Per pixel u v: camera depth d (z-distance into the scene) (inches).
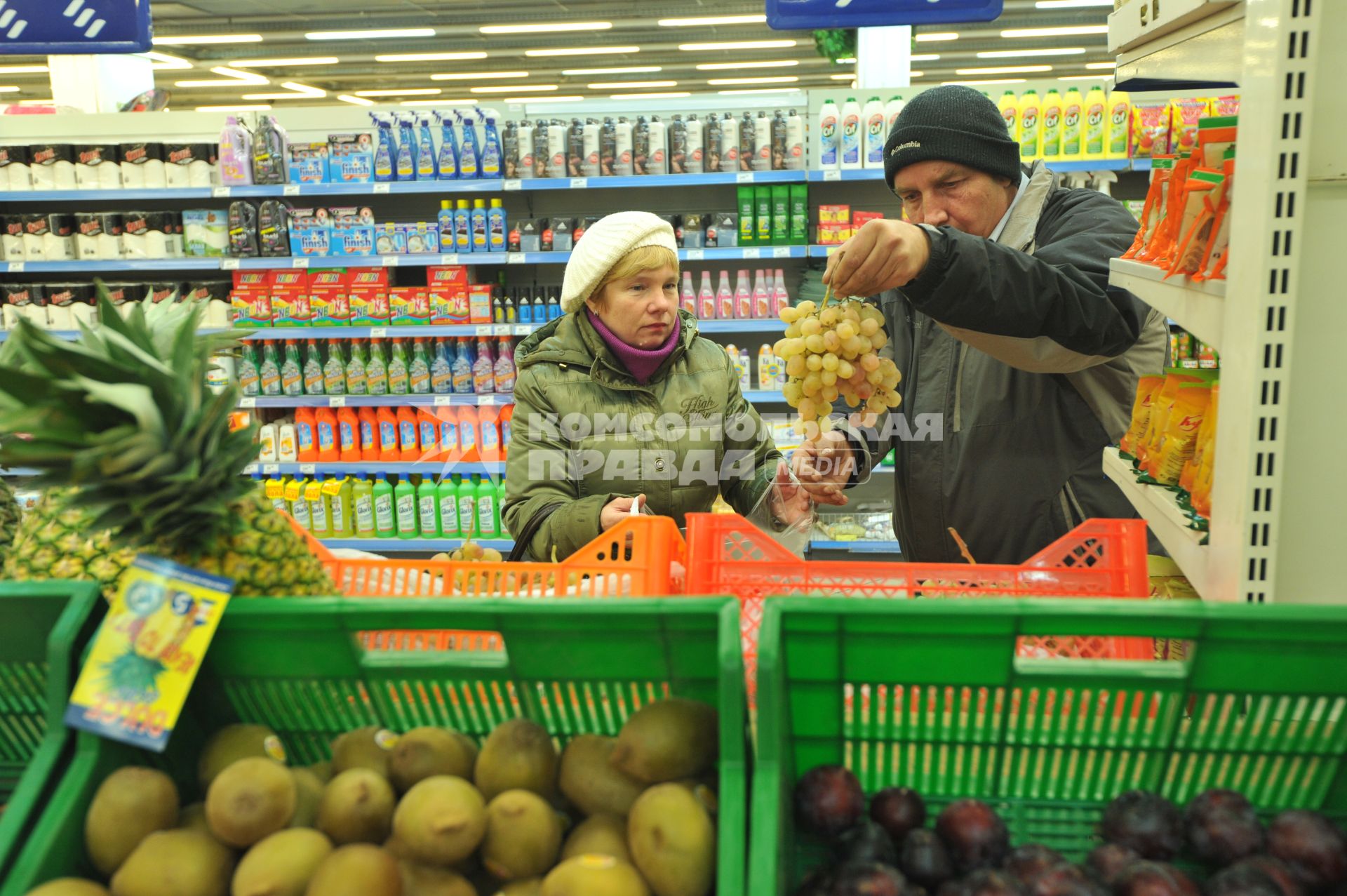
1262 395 41.0
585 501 76.0
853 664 34.8
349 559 59.7
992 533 83.9
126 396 34.2
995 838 33.3
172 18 491.8
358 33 515.5
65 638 34.0
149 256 209.5
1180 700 34.6
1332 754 34.7
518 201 221.1
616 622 34.0
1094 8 498.9
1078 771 36.6
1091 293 61.6
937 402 84.0
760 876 29.2
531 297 206.8
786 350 63.5
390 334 202.7
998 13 122.4
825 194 211.6
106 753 33.8
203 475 36.7
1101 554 52.6
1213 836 33.3
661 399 86.0
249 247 204.5
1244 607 32.8
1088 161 184.1
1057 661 34.8
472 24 512.1
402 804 32.4
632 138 198.7
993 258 56.9
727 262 214.7
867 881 30.9
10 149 207.3
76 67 274.5
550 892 30.3
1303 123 39.1
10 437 46.9
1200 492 50.1
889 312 88.5
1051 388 80.1
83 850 32.7
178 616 34.8
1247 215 41.8
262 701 38.4
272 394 212.2
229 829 31.5
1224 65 47.0
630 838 31.8
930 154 73.9
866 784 37.5
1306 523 41.7
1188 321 49.5
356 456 214.2
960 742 36.1
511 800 32.4
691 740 32.8
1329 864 31.8
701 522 54.6
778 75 700.7
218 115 212.4
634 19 511.5
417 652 36.8
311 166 201.8
